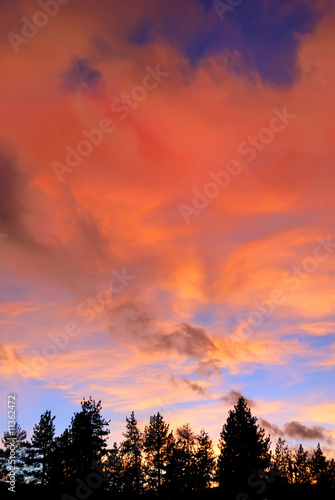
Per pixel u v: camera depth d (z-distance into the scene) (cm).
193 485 5191
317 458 6072
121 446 5841
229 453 4603
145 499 5141
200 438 5431
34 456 5228
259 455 4566
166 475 5356
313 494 5141
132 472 5594
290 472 6094
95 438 4984
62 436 5016
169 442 5619
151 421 5731
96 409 5150
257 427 4694
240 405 4806
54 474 4853
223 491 4547
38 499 4634
